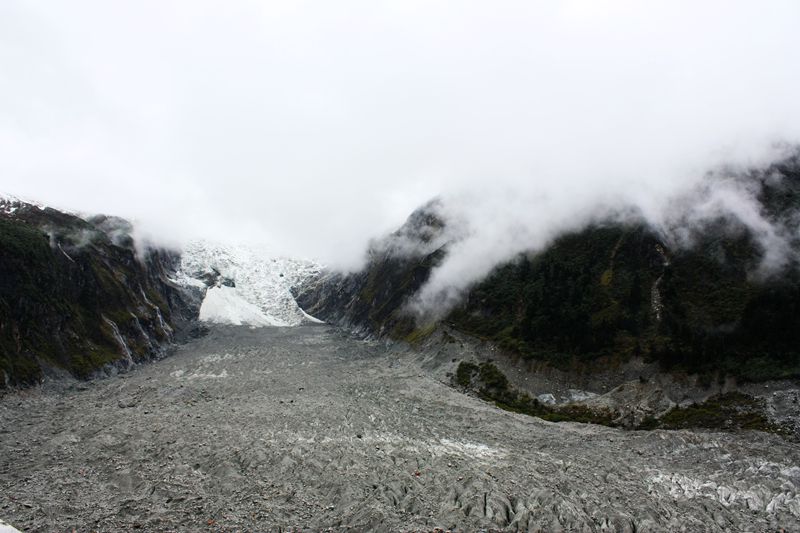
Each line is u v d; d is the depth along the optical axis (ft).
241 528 108.47
